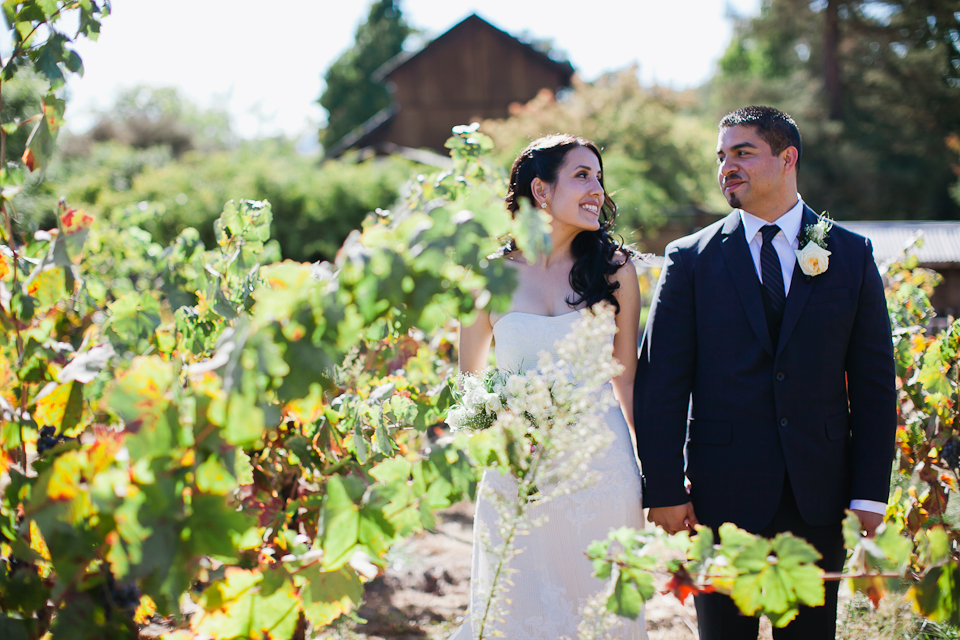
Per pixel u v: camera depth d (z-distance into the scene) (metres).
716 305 2.28
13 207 1.90
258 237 2.65
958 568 1.56
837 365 2.21
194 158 14.78
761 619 3.18
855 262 2.25
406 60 24.28
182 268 2.88
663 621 3.30
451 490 1.58
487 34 24.22
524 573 2.26
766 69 36.22
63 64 1.75
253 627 1.54
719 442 2.23
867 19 26.77
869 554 1.38
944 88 25.56
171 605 1.24
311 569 1.54
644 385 2.31
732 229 2.34
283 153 34.31
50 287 1.78
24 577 1.56
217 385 1.25
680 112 22.16
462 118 24.38
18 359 1.79
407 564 4.12
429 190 3.52
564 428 1.70
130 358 2.28
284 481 2.50
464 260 1.22
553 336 2.36
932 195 25.77
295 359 1.20
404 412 2.60
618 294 2.51
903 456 3.00
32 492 1.32
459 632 2.44
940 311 7.11
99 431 1.56
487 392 2.28
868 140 26.95
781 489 2.17
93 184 14.49
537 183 2.48
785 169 2.28
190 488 1.27
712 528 2.22
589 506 2.26
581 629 1.71
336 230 13.67
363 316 1.23
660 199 15.12
